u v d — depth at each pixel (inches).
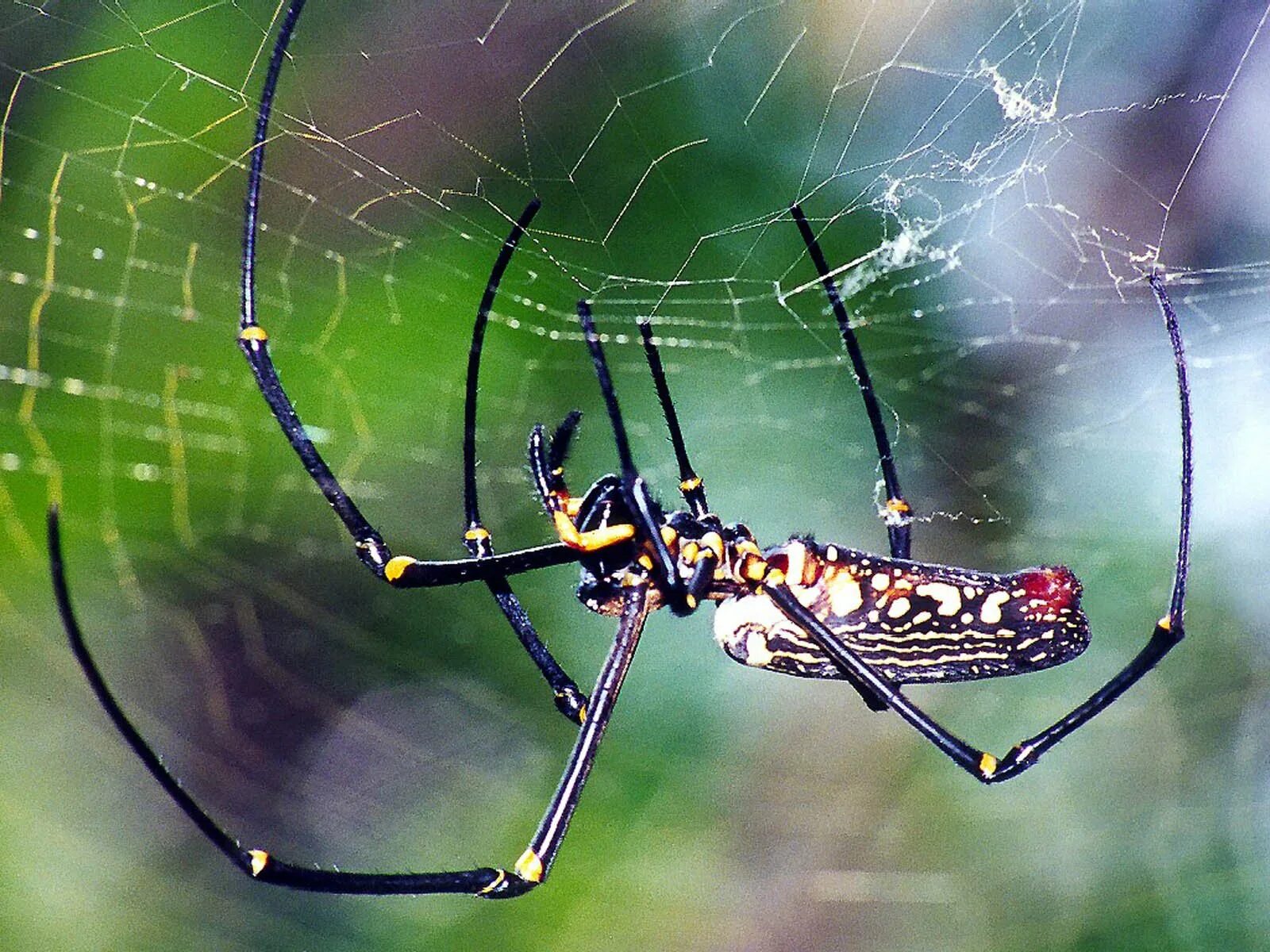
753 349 11.1
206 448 10.7
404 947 10.5
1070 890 10.8
